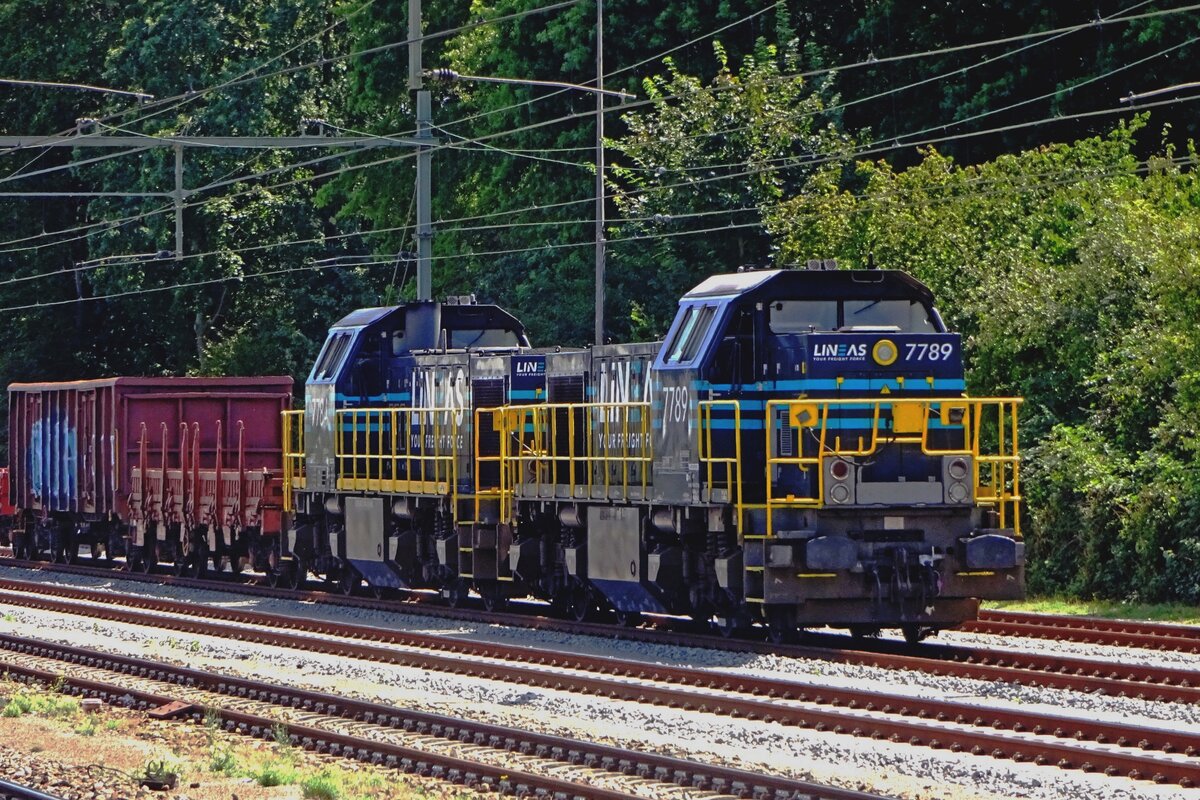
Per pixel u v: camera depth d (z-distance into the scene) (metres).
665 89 175.12
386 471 117.06
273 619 107.50
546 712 71.19
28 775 58.25
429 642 93.69
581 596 103.56
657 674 77.88
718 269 156.38
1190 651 83.75
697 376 86.19
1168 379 112.19
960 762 57.00
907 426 83.06
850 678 75.44
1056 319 119.94
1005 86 159.88
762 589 82.50
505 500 105.00
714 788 54.84
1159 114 157.00
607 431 96.88
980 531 83.69
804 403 82.31
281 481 130.12
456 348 120.50
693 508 87.81
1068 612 104.88
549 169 185.25
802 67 169.12
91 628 106.81
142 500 144.00
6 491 172.88
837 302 87.62
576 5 178.12
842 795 51.00
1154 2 152.38
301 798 55.94
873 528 82.56
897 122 170.88
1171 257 110.75
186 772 60.16
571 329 173.25
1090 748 58.28
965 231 130.00
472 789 57.09
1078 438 114.56
